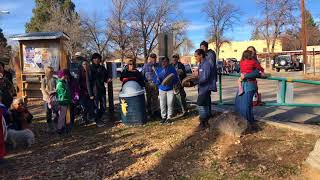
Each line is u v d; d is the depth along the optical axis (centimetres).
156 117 1153
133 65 1100
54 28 5888
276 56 5934
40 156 834
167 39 1294
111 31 5403
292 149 732
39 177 704
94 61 1121
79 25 5766
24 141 913
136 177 675
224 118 852
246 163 691
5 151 812
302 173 642
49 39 1353
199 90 959
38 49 1382
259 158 707
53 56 1374
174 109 1148
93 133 1019
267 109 1259
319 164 634
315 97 1631
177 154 766
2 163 793
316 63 5103
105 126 1095
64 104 1034
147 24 5394
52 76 1082
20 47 1400
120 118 1183
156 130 993
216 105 1258
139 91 1070
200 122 961
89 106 1121
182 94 1137
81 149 868
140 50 5488
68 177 696
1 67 1016
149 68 1169
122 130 1026
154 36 5434
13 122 932
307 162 659
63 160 796
